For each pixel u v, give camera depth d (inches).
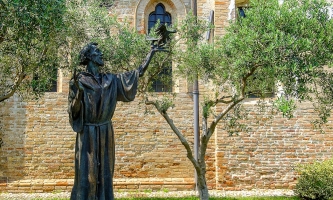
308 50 292.5
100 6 454.3
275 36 285.1
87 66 232.4
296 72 289.1
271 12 303.0
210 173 515.5
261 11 304.7
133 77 236.5
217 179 508.1
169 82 430.3
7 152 506.3
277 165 508.7
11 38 271.1
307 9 315.3
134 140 520.1
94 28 364.2
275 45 284.7
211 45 367.9
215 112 503.8
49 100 515.5
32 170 508.7
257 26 304.8
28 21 253.6
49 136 513.0
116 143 518.0
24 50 276.2
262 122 511.5
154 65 370.0
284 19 301.0
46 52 302.7
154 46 246.2
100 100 223.3
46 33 272.1
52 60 303.1
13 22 256.5
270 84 341.7
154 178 517.3
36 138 511.5
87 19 359.9
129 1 544.1
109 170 228.5
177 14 552.7
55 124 514.6
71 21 336.8
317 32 302.7
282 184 507.5
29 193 494.0
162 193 495.2
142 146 520.7
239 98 340.5
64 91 518.3
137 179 514.0
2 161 504.7
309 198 443.8
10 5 249.3
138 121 522.3
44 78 301.0
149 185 507.5
